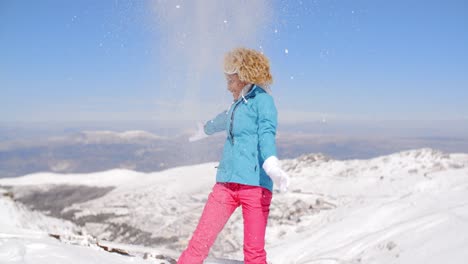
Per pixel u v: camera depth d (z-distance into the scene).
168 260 3.53
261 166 2.91
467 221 5.30
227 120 3.01
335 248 6.79
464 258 4.39
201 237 2.90
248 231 2.92
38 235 4.38
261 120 2.86
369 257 5.48
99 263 3.06
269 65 3.04
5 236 3.99
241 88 3.03
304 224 10.22
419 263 4.71
